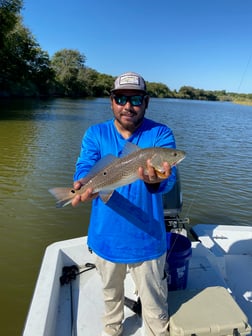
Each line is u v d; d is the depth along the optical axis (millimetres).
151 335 2660
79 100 62188
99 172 2434
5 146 14133
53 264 3465
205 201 9086
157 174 2289
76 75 77688
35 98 55719
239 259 4504
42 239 6355
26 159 12070
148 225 2475
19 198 8219
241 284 3967
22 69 49500
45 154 13062
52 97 65562
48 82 63031
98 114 32594
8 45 38031
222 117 41406
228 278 4070
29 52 49000
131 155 2385
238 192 9961
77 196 2410
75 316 3146
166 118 33375
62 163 11781
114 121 2682
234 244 4602
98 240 2564
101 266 2602
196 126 27719
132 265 2561
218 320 2562
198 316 2607
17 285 4973
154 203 2508
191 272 3346
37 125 21328
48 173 10445
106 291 2676
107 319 2775
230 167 13016
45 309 2773
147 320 2629
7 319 4309
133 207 2459
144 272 2510
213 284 3156
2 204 7801
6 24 31125
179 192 4070
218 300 2803
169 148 2377
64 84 73375
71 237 6500
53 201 8125
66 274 3650
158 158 2305
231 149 17234
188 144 18016
